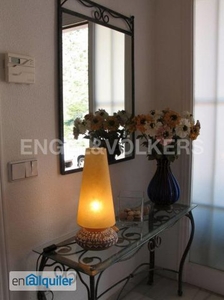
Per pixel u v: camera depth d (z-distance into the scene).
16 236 1.43
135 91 2.18
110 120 1.87
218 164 2.20
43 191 1.55
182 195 2.34
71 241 1.57
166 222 1.83
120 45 2.00
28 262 1.49
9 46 1.34
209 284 2.31
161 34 2.34
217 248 2.28
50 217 1.59
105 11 1.85
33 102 1.46
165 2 2.29
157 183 2.02
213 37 2.13
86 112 1.75
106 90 1.89
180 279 2.24
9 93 1.35
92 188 1.38
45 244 1.56
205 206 2.29
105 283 2.07
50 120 1.55
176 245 2.42
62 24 1.57
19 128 1.41
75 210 1.73
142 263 2.44
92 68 1.77
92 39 1.76
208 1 2.12
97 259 1.37
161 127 1.79
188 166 2.29
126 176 2.16
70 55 1.62
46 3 1.49
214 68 2.15
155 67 2.39
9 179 1.38
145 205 2.00
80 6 1.67
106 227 1.40
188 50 2.21
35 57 1.45
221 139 2.17
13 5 1.34
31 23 1.42
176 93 2.32
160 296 2.25
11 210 1.40
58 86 1.57
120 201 1.80
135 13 2.13
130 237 1.61
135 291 2.31
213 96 2.17
